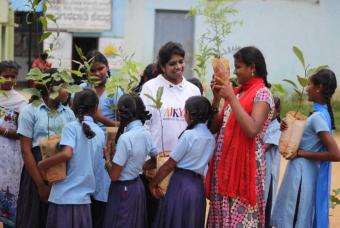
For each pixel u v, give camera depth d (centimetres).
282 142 518
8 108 556
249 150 444
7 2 1645
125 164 468
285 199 522
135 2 1852
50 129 482
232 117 449
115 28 1856
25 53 2008
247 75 454
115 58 1716
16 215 510
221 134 463
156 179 473
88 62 541
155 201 519
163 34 1866
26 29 1986
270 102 445
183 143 464
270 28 1880
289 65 1895
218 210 456
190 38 1848
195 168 467
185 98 511
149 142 481
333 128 523
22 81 2000
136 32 1861
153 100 478
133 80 597
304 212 514
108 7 1845
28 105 494
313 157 510
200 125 470
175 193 467
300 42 1892
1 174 555
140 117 478
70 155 452
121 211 469
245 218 445
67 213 461
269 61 1891
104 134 505
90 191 471
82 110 468
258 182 452
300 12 1884
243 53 452
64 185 461
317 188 514
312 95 516
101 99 560
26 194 493
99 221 516
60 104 493
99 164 504
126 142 462
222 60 444
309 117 515
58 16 1828
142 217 480
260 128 437
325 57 1905
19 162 560
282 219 523
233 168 444
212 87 457
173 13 1856
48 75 469
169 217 466
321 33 1894
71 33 1841
